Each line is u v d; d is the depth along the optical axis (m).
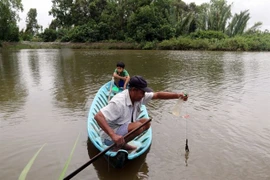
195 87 8.98
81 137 4.82
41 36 48.50
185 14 42.03
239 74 11.71
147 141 4.25
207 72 12.41
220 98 7.45
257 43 29.59
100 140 4.12
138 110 3.76
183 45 32.22
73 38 40.88
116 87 7.07
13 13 37.41
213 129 5.19
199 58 20.05
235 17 38.09
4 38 38.00
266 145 4.52
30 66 15.06
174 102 6.99
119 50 32.44
